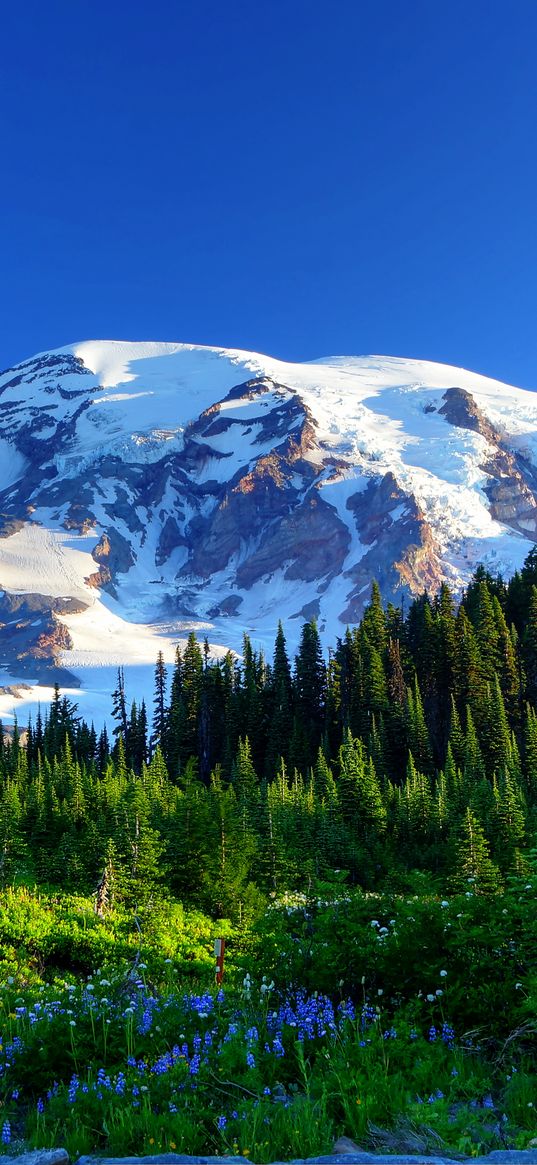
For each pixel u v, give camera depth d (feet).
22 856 119.75
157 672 360.07
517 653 302.66
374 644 320.91
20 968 56.85
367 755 257.96
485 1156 20.97
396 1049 28.55
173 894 95.66
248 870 99.35
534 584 353.51
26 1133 25.85
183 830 100.12
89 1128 25.07
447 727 290.56
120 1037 32.55
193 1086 27.27
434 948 34.76
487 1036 30.71
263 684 348.38
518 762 231.71
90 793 191.52
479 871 116.88
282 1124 23.44
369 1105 24.11
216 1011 34.55
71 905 85.87
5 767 294.46
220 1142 23.49
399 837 185.78
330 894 42.55
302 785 223.51
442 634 306.76
